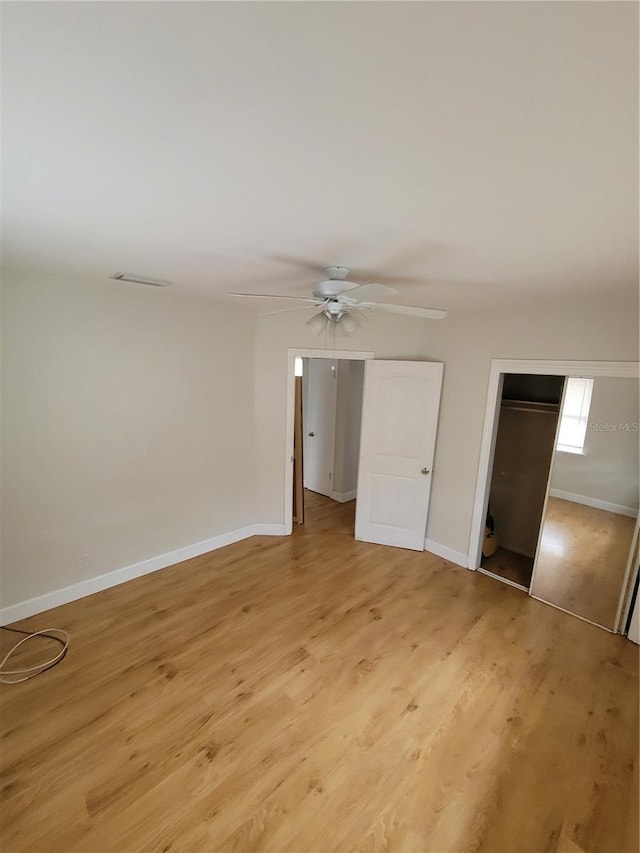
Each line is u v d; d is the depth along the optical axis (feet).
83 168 3.71
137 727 6.83
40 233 5.66
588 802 5.90
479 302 10.14
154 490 11.53
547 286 7.98
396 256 6.28
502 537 14.24
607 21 1.94
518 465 13.62
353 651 8.83
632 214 4.35
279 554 13.19
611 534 10.03
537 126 2.88
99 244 6.17
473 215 4.60
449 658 8.72
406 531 13.67
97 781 5.95
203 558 12.77
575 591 10.52
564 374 10.10
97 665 8.20
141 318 10.52
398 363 12.78
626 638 9.54
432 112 2.75
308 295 10.05
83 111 2.83
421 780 6.13
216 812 5.61
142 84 2.53
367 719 7.13
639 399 9.48
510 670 8.43
